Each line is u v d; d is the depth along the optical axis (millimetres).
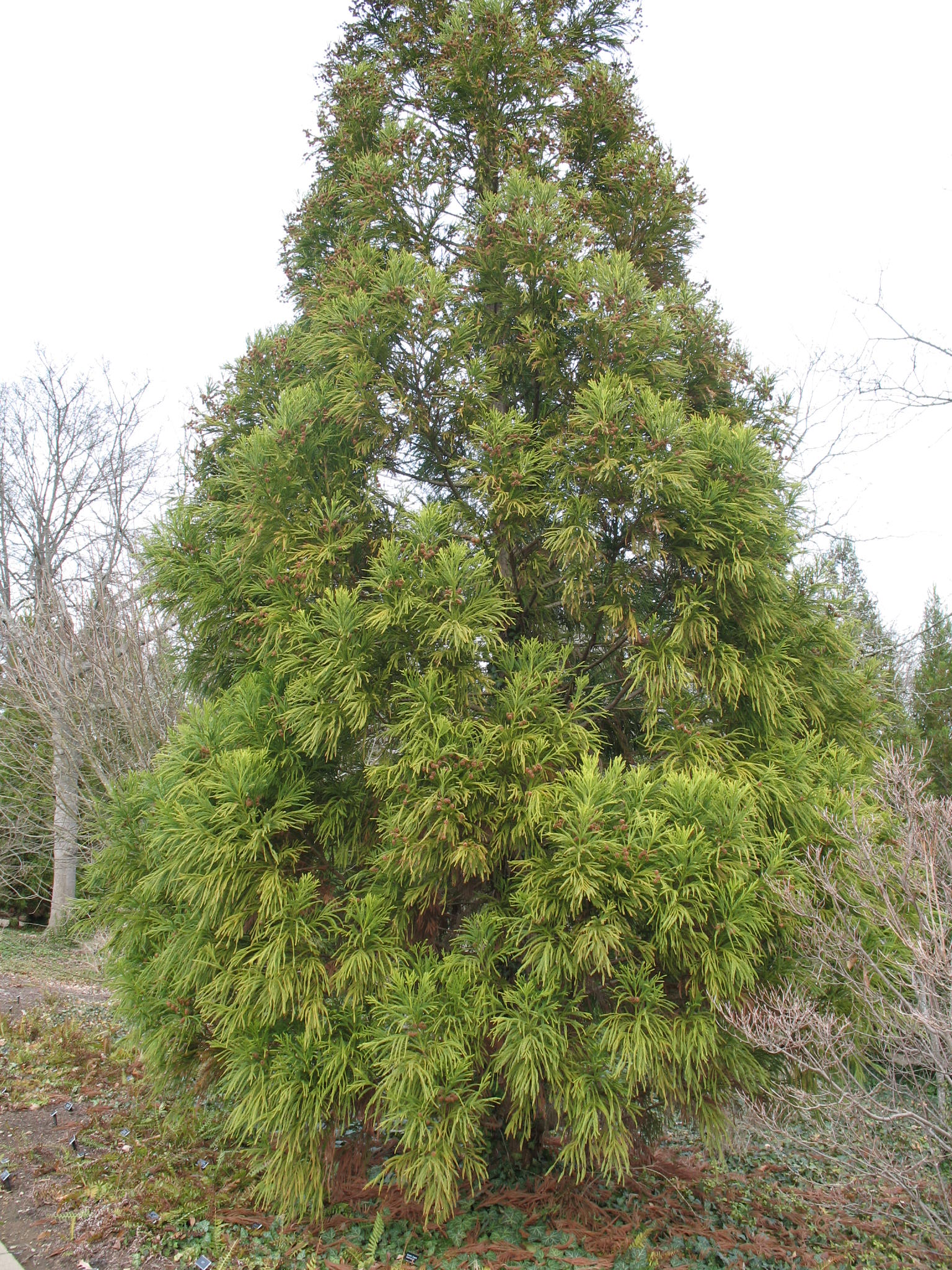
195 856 3646
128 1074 5543
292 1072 3412
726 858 3279
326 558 4109
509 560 4676
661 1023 3209
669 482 3793
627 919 3393
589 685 4707
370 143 5582
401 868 3600
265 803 3885
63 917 13141
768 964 3557
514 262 4512
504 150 5195
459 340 4316
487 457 4168
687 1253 3703
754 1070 3449
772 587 3973
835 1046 3607
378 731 4125
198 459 5148
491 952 3600
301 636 3936
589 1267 3354
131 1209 3570
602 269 4195
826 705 4363
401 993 3381
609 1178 4082
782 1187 4844
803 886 3385
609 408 3846
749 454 3947
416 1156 3215
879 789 4070
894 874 3492
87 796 10273
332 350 4441
